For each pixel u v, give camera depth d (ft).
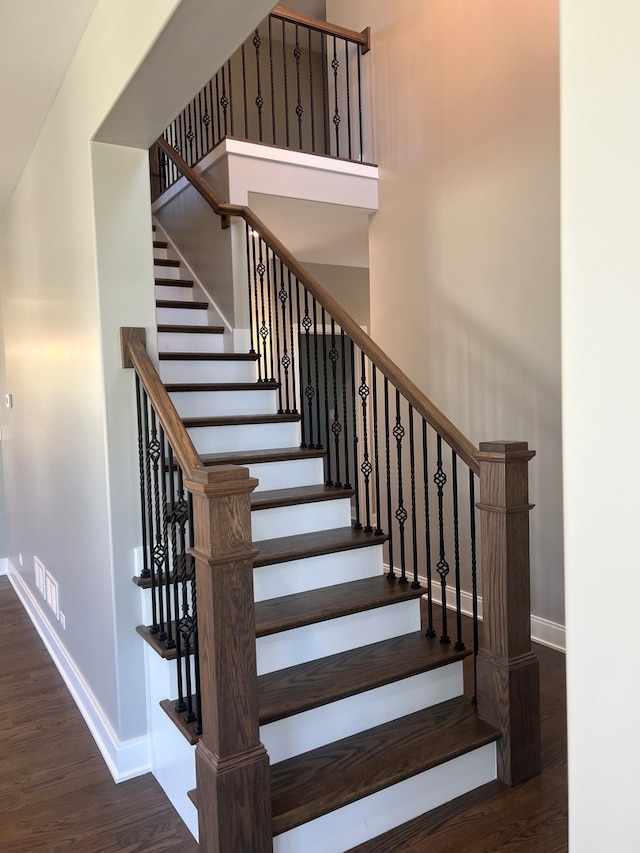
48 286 9.70
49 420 10.28
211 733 5.40
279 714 6.27
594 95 2.29
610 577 2.36
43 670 10.57
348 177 13.16
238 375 11.77
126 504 7.41
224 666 5.25
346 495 9.27
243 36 5.10
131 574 7.45
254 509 8.50
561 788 6.85
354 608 7.60
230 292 12.65
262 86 18.95
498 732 6.92
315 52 19.86
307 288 10.08
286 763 6.44
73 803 6.96
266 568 7.87
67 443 9.18
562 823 6.33
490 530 6.91
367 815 6.14
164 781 7.16
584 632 2.46
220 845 5.27
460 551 11.89
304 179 12.71
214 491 5.13
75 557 9.15
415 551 8.27
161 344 12.28
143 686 7.54
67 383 8.95
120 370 7.33
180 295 14.11
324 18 18.35
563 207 2.41
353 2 14.16
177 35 5.06
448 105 11.68
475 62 11.08
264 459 9.39
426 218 12.30
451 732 6.93
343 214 13.74
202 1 4.65
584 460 2.42
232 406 10.90
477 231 11.22
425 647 7.80
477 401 11.43
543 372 10.19
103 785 7.30
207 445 9.93
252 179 12.27
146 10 5.28
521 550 6.86
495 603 6.92
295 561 8.09
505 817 6.44
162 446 6.84
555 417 10.02
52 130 8.79
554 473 10.05
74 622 9.43
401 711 7.31
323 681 6.93
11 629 12.51
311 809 5.73
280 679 6.99
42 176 9.59
